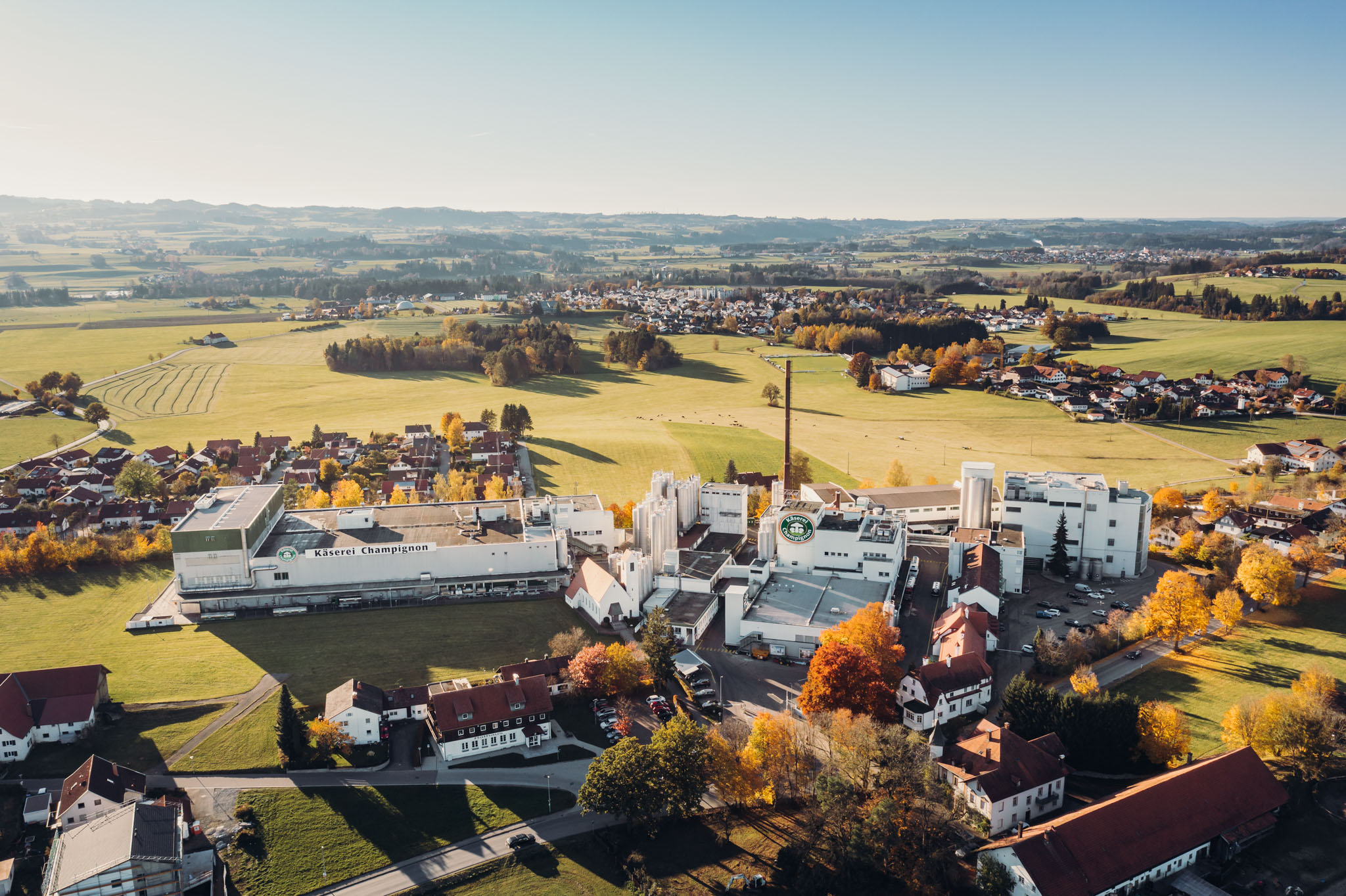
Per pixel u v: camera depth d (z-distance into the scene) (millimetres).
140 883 92562
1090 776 116438
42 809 110062
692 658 151500
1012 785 105375
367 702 129125
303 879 101500
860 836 99688
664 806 113062
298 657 152000
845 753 113750
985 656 148750
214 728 129500
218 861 103375
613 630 162875
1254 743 114500
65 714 126062
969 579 166250
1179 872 95688
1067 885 89500
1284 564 163625
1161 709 116812
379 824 110438
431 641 158625
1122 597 177000
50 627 163500
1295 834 100438
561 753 126000
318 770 120875
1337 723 111562
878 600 165875
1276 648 148750
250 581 173875
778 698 141500
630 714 135125
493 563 181875
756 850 105250
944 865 98062
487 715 126375
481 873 102062
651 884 98375
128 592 180375
